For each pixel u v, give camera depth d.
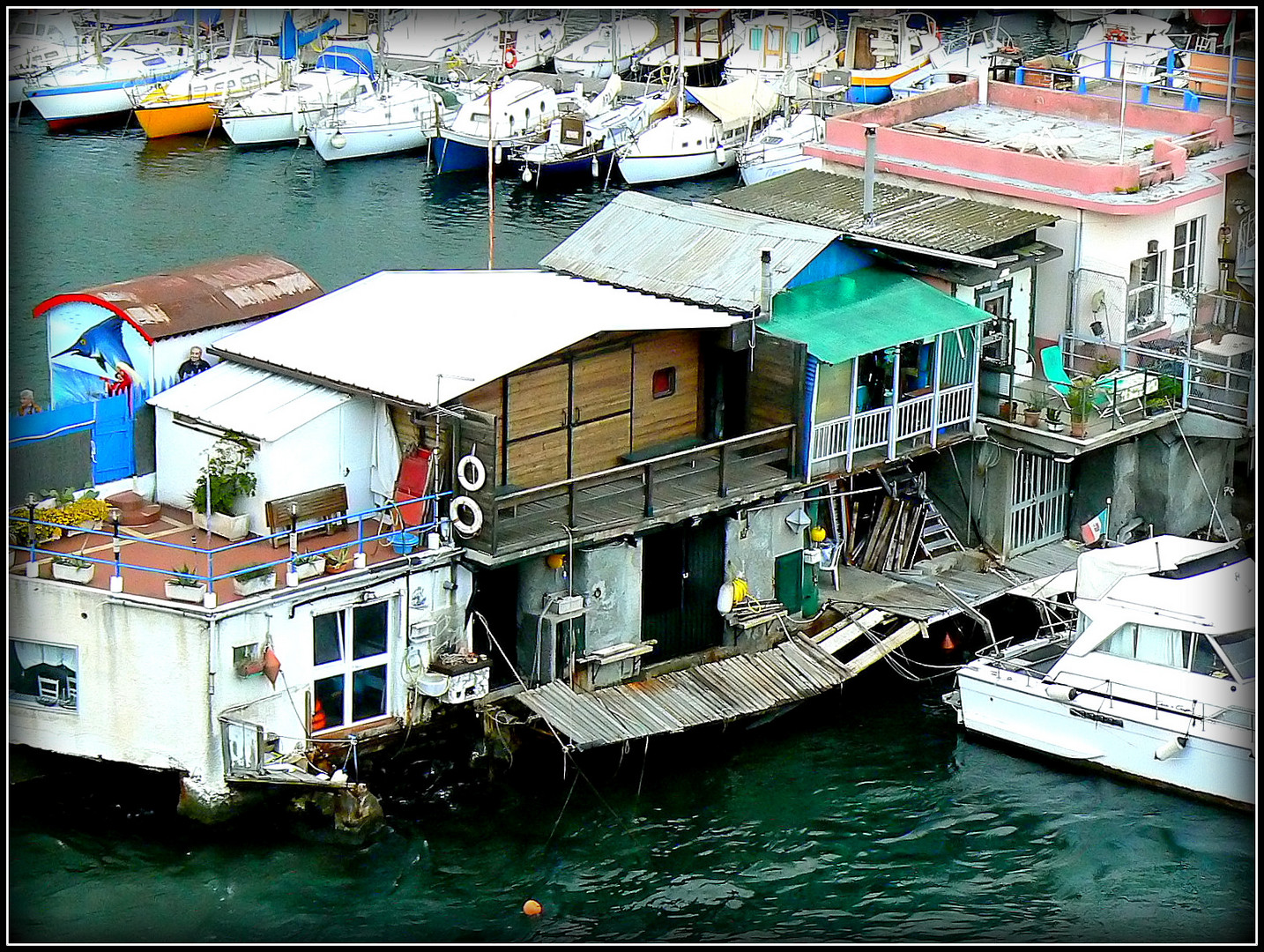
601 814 35.34
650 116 81.56
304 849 33.78
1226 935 31.92
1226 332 46.50
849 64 89.06
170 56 85.69
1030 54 83.56
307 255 65.81
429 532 35.66
